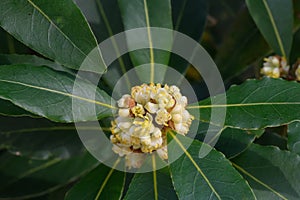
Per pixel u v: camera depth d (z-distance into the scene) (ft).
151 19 1.69
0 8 1.53
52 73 1.52
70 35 1.51
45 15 1.52
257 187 1.69
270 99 1.61
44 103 1.48
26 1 1.53
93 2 1.84
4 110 1.61
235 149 1.70
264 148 1.71
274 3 1.92
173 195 1.60
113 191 1.66
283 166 1.70
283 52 1.96
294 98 1.60
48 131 1.86
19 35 1.53
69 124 1.86
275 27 1.94
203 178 1.51
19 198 1.97
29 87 1.48
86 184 1.68
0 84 1.46
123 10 1.68
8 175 1.97
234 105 1.61
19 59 1.72
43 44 1.53
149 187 1.60
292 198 1.68
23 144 1.86
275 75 1.94
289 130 1.70
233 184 1.51
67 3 1.51
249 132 1.71
